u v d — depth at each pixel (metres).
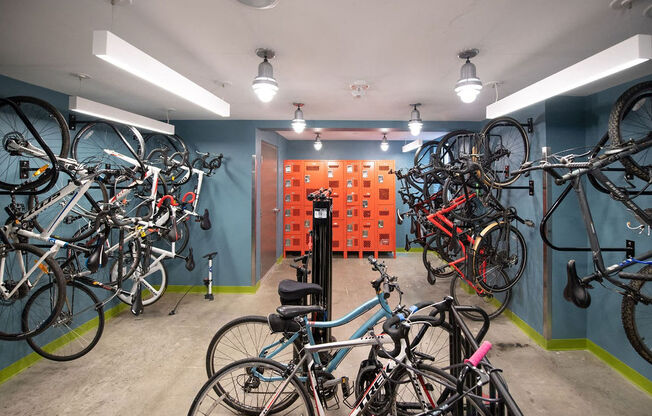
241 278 4.45
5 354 2.42
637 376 2.39
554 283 2.91
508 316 3.58
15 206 2.20
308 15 1.63
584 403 2.20
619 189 1.89
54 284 2.55
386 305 1.94
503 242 3.31
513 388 2.36
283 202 6.76
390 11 1.59
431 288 4.70
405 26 1.74
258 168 4.62
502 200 3.71
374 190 6.77
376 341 1.59
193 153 4.40
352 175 6.77
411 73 2.49
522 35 1.85
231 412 2.10
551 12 1.60
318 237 2.36
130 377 2.46
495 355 2.82
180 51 2.07
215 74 2.52
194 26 1.74
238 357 2.73
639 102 1.90
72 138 3.07
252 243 4.44
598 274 1.92
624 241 2.51
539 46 2.00
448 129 4.42
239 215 4.43
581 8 1.56
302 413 2.06
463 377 1.19
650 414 2.09
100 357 2.74
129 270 3.03
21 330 2.50
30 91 2.66
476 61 2.24
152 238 4.12
